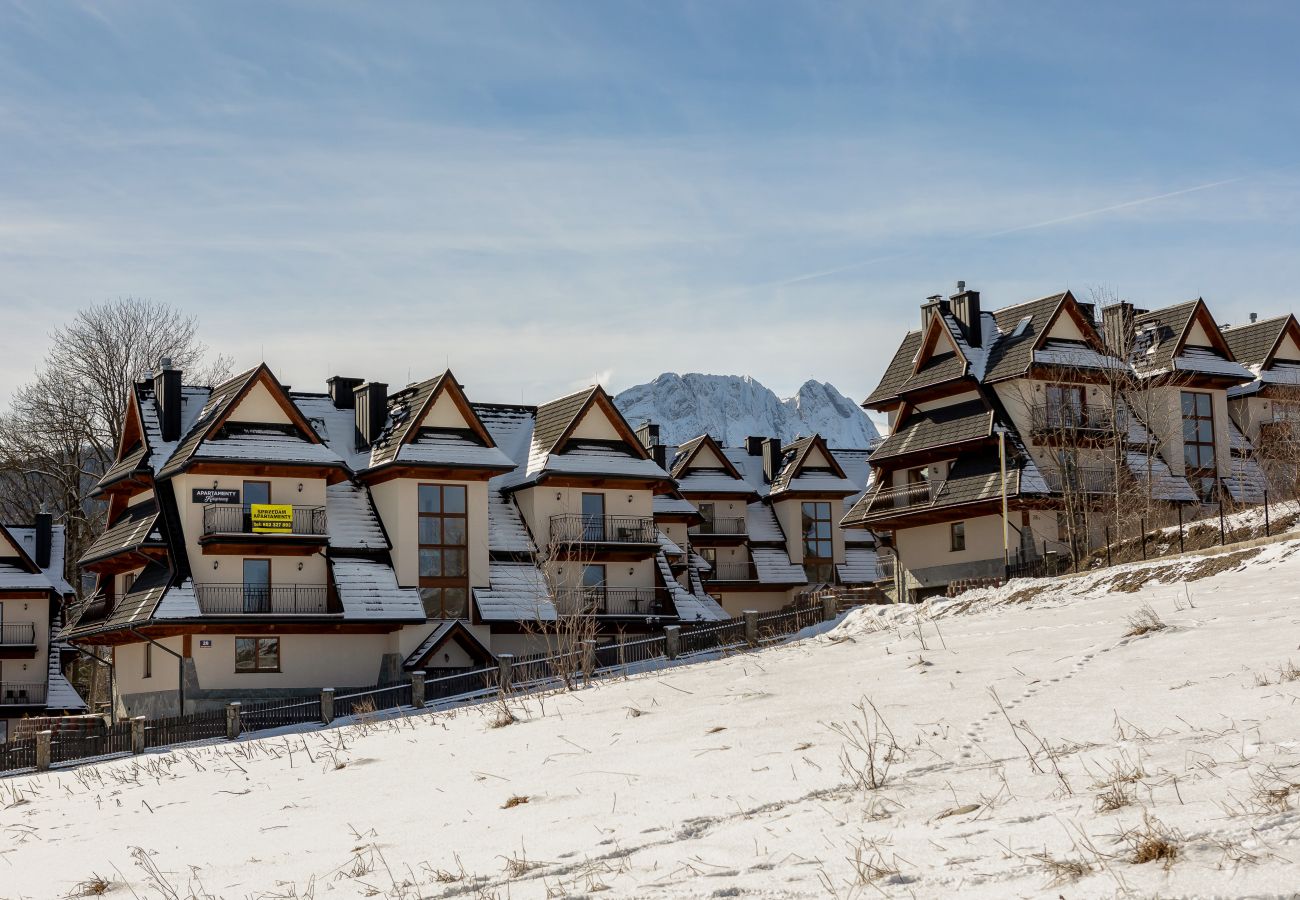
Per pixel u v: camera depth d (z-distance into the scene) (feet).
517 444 188.24
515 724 72.33
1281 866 25.62
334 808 53.57
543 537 176.55
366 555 166.09
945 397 184.34
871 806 36.42
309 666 160.04
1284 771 32.32
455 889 35.88
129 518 172.35
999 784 36.88
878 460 187.73
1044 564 145.89
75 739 121.80
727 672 79.92
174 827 56.34
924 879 29.14
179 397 171.63
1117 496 155.12
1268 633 56.75
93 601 179.52
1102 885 26.58
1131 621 67.21
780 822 36.91
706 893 31.07
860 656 77.00
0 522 195.11
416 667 159.33
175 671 155.22
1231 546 95.35
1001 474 169.27
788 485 242.99
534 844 39.81
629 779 47.93
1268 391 194.29
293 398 183.42
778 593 243.81
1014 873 28.40
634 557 181.16
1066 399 172.65
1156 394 184.75
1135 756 37.11
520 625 167.32
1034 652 64.23
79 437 211.41
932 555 183.83
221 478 159.84
